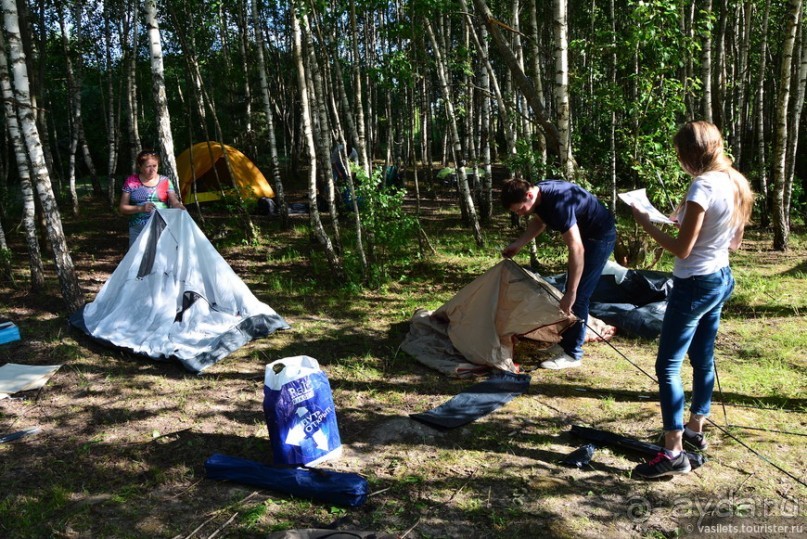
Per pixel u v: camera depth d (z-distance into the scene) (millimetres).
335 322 6203
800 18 8961
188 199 13531
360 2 7887
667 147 8000
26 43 9938
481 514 3094
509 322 4895
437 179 18344
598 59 9586
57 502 3250
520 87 6531
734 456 3521
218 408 4348
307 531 2824
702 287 3107
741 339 5355
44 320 6207
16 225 11641
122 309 5688
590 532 2936
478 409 4191
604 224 4762
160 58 7879
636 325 5543
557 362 4922
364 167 7906
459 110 11844
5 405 4449
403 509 3141
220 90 19094
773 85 14547
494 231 10844
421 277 7852
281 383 3479
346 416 4207
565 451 3672
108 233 11312
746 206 3139
